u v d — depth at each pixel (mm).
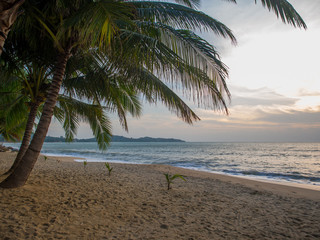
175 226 3020
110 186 5441
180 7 3637
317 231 3016
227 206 4188
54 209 3318
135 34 3615
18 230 2512
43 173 6715
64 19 3750
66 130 8453
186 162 19562
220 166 16203
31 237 2377
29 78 5418
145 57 3539
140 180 6816
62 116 8156
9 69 4879
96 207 3619
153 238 2582
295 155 31031
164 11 3600
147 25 3672
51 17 3898
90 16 2693
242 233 2865
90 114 6832
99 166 11266
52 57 4812
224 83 3451
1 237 2305
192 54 3230
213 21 3443
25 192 3891
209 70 3287
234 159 23594
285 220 3479
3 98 6793
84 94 5711
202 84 3605
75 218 3055
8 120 7273
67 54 4195
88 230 2701
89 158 22594
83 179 6191
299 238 2762
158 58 3586
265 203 4598
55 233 2537
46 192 4152
